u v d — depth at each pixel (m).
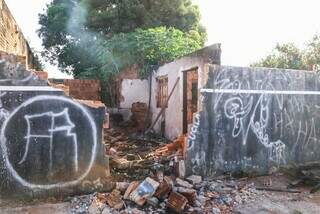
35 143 5.28
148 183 5.38
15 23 10.64
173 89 9.98
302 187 6.63
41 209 5.03
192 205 5.35
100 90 15.38
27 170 5.25
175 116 9.96
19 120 5.18
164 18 18.72
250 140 7.00
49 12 19.86
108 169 5.74
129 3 17.91
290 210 5.43
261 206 5.55
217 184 6.29
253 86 6.98
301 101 7.62
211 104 6.58
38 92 5.28
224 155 6.73
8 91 5.10
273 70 7.21
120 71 14.41
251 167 7.02
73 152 5.50
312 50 14.35
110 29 18.23
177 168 6.38
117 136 11.20
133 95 13.93
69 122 5.47
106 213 4.93
